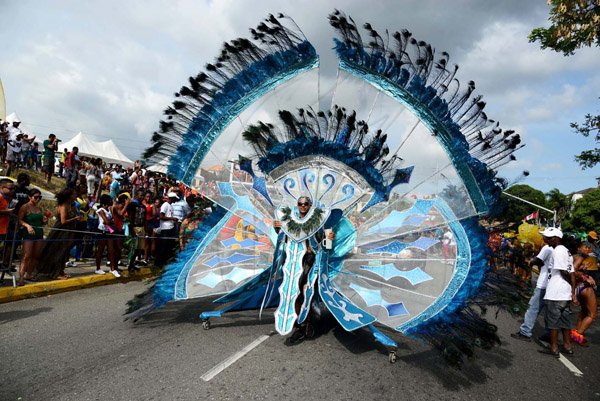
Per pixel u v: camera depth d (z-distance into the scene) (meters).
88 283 7.50
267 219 5.50
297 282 4.64
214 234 5.50
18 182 7.69
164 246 9.16
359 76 4.87
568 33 7.23
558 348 5.78
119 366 3.79
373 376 3.92
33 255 6.81
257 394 3.34
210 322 5.32
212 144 5.22
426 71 4.48
